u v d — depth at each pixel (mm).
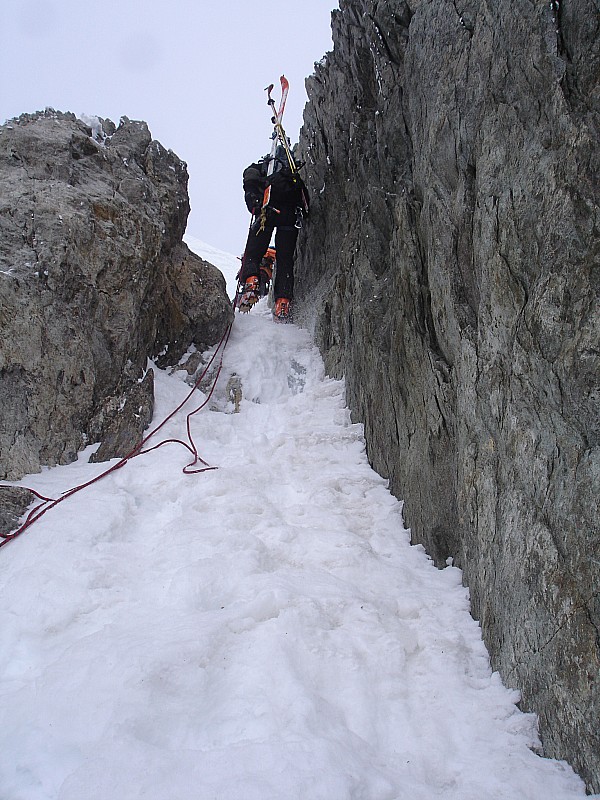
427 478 4344
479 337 3553
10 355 5059
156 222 6664
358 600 3709
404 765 2773
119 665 3115
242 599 3711
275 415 6438
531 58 3090
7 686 3256
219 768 2572
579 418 2648
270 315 8828
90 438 5492
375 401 5453
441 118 4160
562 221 2766
